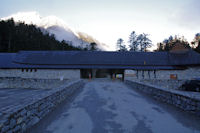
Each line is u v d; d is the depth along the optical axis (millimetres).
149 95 7926
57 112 4711
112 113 4602
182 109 4805
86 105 5672
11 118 2662
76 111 4828
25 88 15336
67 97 7297
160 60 23625
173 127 3441
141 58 24703
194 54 21531
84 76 25234
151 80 13969
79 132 3178
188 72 20422
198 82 11078
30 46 51906
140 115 4383
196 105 4168
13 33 48062
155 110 4930
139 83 10188
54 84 14984
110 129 3338
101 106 5508
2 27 44750
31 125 3426
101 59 24594
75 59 24484
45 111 4297
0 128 2352
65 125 3580
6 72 22078
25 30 64125
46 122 3783
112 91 9656
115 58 24984
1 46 42750
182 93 5047
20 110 2984
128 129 3332
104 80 21406
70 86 8180
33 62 23062
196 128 3377
